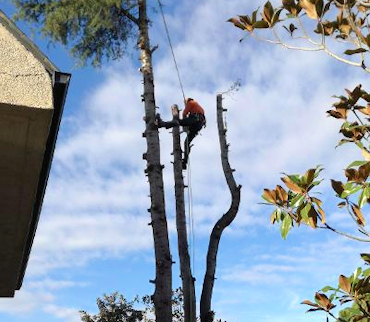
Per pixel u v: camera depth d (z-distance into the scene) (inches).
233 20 124.8
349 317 111.7
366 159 110.9
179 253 287.7
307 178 105.5
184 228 293.7
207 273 288.5
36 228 187.6
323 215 104.6
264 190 114.1
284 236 109.7
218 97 339.0
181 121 316.5
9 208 151.5
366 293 108.7
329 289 111.6
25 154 119.6
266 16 121.0
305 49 117.6
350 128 111.3
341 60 112.6
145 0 351.6
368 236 102.2
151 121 311.9
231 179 311.6
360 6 118.7
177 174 309.1
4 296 250.1
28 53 105.4
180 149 317.4
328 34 121.5
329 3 114.8
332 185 103.8
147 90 323.9
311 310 112.6
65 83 108.2
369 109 115.9
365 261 105.8
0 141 113.7
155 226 285.6
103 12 343.6
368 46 108.7
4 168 127.0
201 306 279.7
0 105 99.7
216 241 297.9
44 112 102.7
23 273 236.1
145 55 337.7
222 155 322.0
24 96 101.1
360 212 102.3
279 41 120.3
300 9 117.9
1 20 108.9
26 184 136.3
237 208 303.9
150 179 298.0
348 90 119.9
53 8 350.3
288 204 112.0
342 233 104.0
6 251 191.3
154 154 302.8
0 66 102.1
